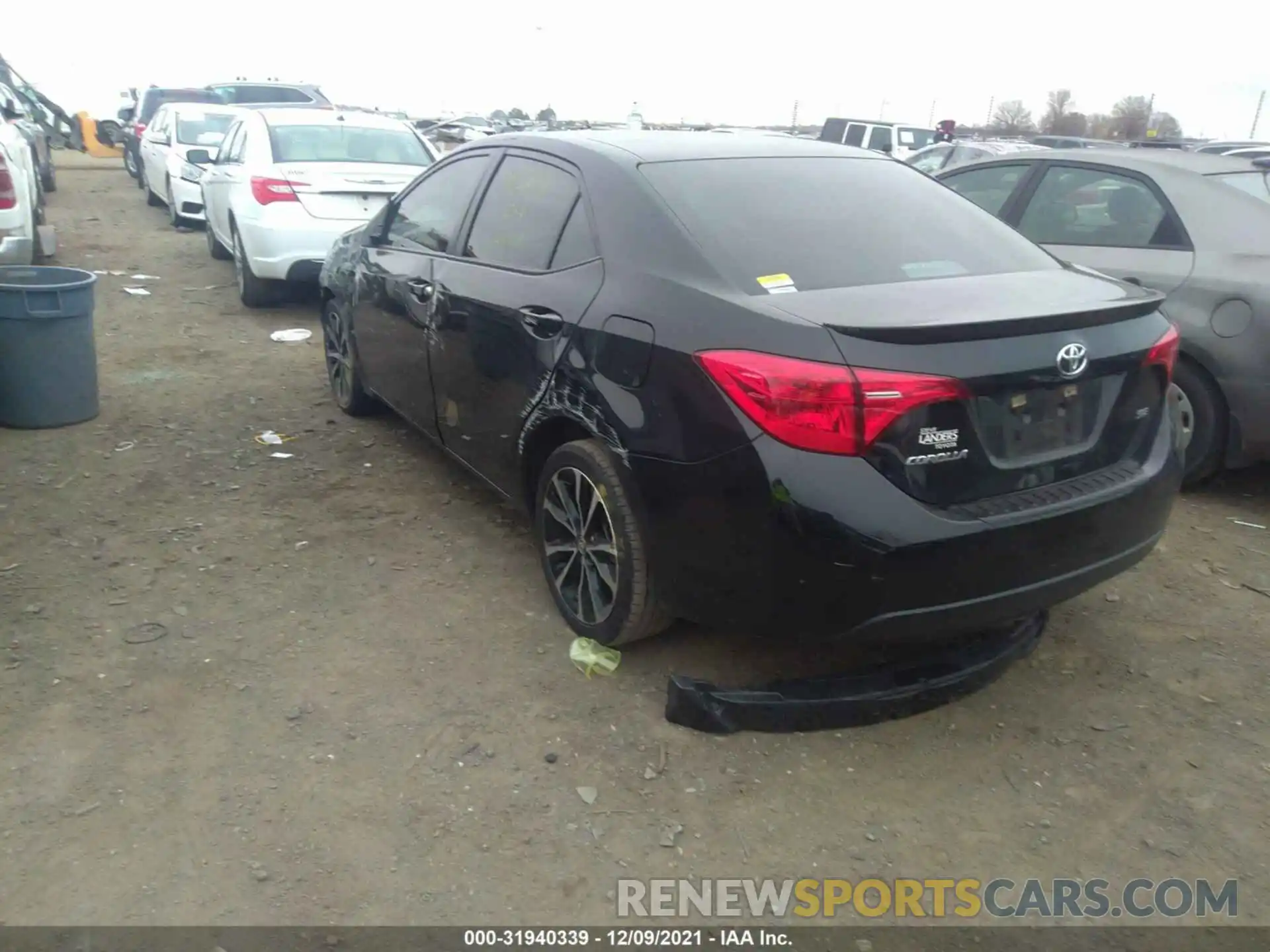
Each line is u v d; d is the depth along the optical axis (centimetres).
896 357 272
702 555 298
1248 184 512
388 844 277
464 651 366
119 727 319
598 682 349
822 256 328
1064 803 301
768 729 323
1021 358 285
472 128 3114
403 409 501
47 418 574
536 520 388
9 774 297
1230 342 477
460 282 421
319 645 367
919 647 359
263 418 608
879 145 2208
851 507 272
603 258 345
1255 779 312
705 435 289
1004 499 291
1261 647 383
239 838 277
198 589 404
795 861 278
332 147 892
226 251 1112
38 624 374
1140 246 522
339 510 481
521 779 303
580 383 337
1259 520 497
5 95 1661
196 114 1481
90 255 1155
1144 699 351
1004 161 609
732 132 446
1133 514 314
